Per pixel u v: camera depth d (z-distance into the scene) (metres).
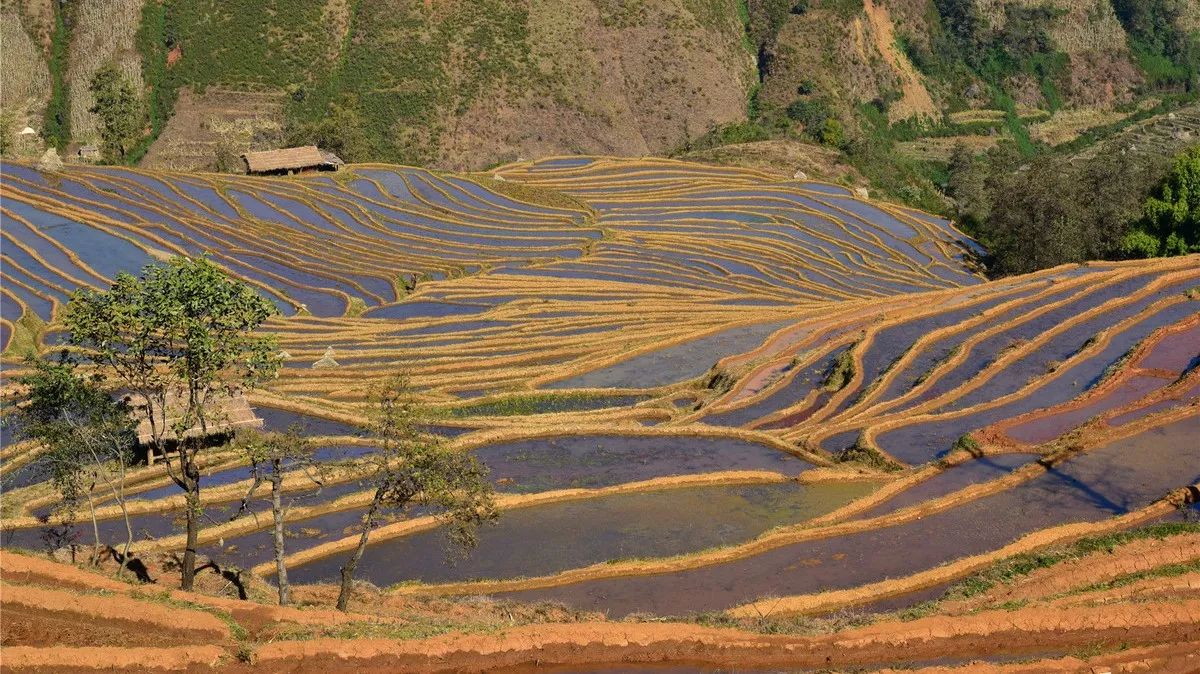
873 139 183.88
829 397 66.69
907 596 36.72
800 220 132.38
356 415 65.94
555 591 39.75
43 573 32.97
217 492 52.62
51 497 53.25
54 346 81.12
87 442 37.41
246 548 46.72
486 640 30.64
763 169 152.38
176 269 33.75
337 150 159.12
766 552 42.28
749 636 30.98
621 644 30.70
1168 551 35.19
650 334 84.56
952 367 67.75
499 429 61.62
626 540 45.16
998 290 89.38
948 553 40.50
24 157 142.12
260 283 103.75
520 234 123.69
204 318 34.09
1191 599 31.41
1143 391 57.50
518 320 91.81
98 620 30.72
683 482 51.66
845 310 87.69
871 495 46.78
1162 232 101.81
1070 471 46.94
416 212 130.25
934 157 190.12
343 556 45.31
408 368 79.06
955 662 29.73
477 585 40.31
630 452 58.00
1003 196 115.56
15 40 182.62
